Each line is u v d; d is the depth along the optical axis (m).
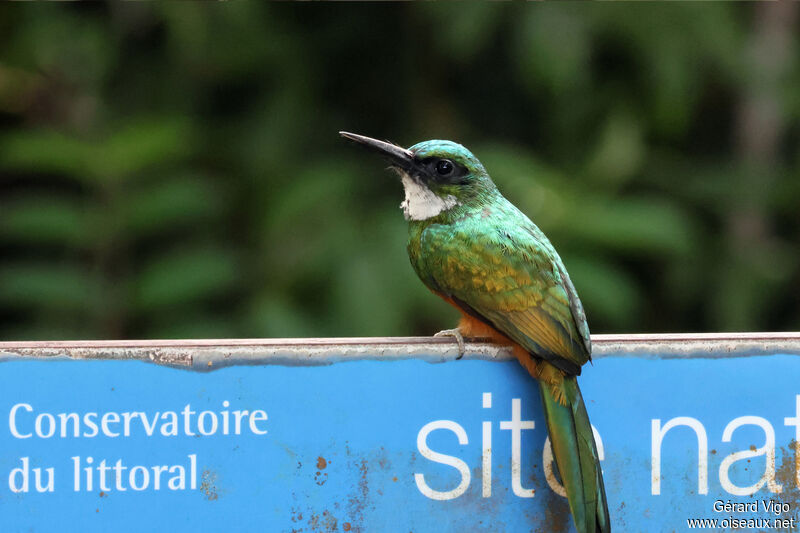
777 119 12.16
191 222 10.79
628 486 4.61
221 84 11.36
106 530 4.26
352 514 4.41
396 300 9.66
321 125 11.27
